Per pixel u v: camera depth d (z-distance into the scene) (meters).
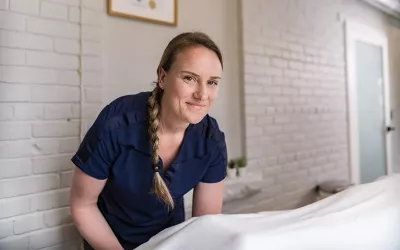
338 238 0.66
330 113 3.15
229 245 0.60
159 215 1.12
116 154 0.95
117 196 1.06
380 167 3.54
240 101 2.39
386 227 0.72
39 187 1.55
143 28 1.91
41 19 1.53
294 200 2.77
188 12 2.11
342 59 3.26
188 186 1.06
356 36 3.34
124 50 1.83
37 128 1.54
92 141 0.93
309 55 2.91
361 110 3.44
